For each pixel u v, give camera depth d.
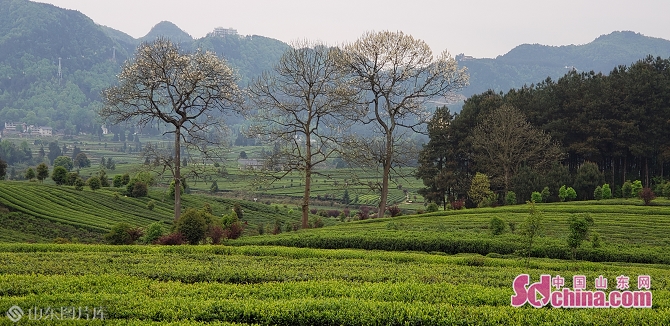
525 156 60.66
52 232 46.53
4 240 40.34
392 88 51.81
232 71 47.91
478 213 44.84
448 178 65.50
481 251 29.00
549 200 56.28
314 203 96.94
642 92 62.00
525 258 26.36
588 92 65.75
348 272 20.70
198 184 110.62
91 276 18.55
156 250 26.33
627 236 32.09
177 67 45.47
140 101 50.44
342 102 46.84
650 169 68.31
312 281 18.50
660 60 69.62
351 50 50.00
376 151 51.62
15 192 56.53
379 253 26.50
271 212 78.56
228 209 73.88
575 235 26.23
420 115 53.44
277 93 49.28
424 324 14.16
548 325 13.88
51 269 19.94
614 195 58.91
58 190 63.88
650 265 25.47
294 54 46.19
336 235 32.09
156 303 15.12
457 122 68.50
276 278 19.67
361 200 97.44
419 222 40.28
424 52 50.66
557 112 67.38
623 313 14.66
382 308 14.70
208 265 21.48
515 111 62.88
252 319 14.42
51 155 183.75
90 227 49.91
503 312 14.66
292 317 14.30
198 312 14.48
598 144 62.25
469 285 18.22
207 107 48.44
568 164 70.94
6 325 12.94
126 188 71.44
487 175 62.75
